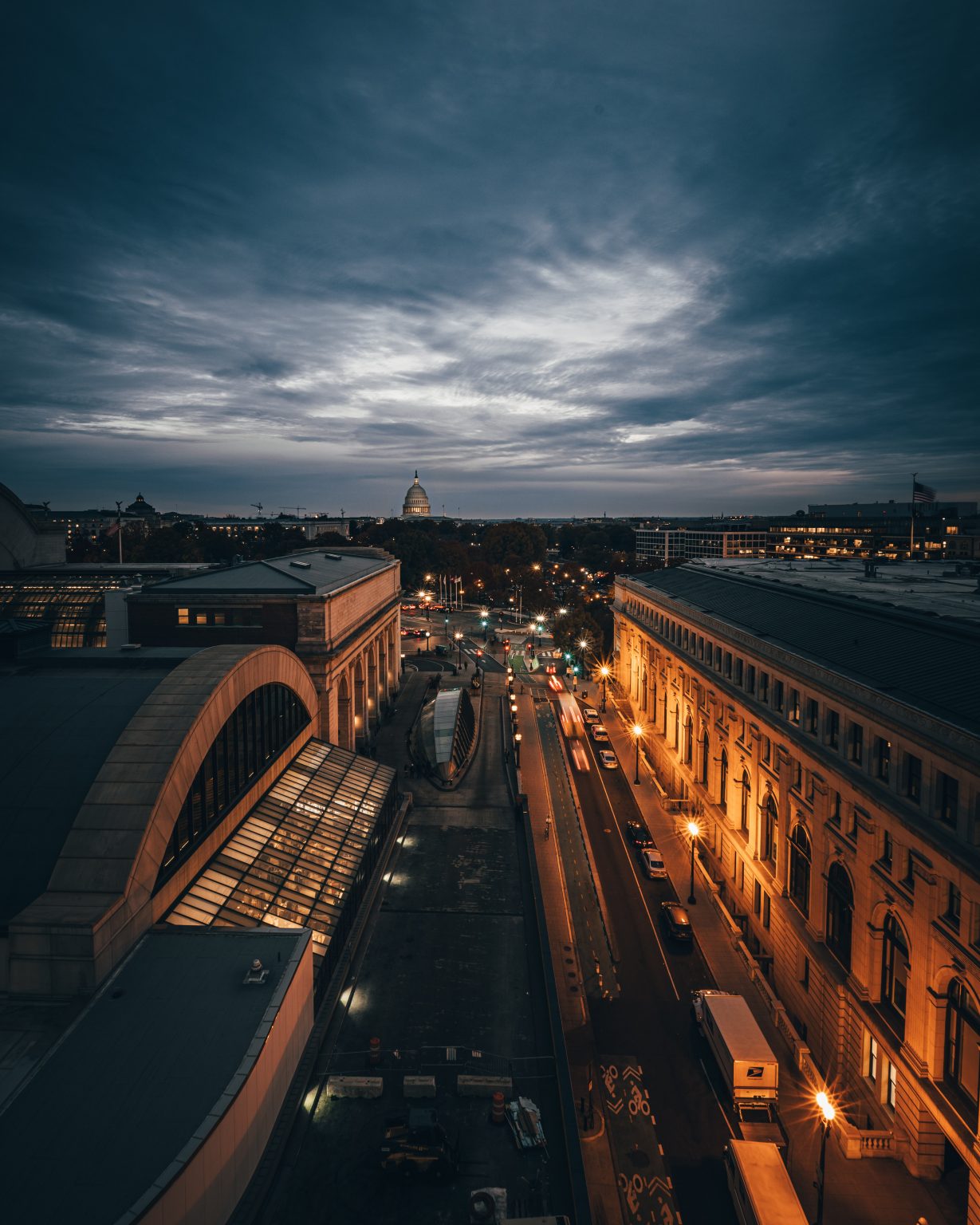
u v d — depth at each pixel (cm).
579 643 13575
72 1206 2112
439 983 4212
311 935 3522
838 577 8169
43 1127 2373
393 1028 3812
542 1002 4059
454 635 18325
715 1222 3284
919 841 3366
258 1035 2809
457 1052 3628
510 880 5572
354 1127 3144
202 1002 2967
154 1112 2442
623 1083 4081
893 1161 3609
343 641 7700
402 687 12719
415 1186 2873
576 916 5747
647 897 6050
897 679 4009
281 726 5622
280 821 4922
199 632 7275
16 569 11456
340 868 4766
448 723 8488
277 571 8206
